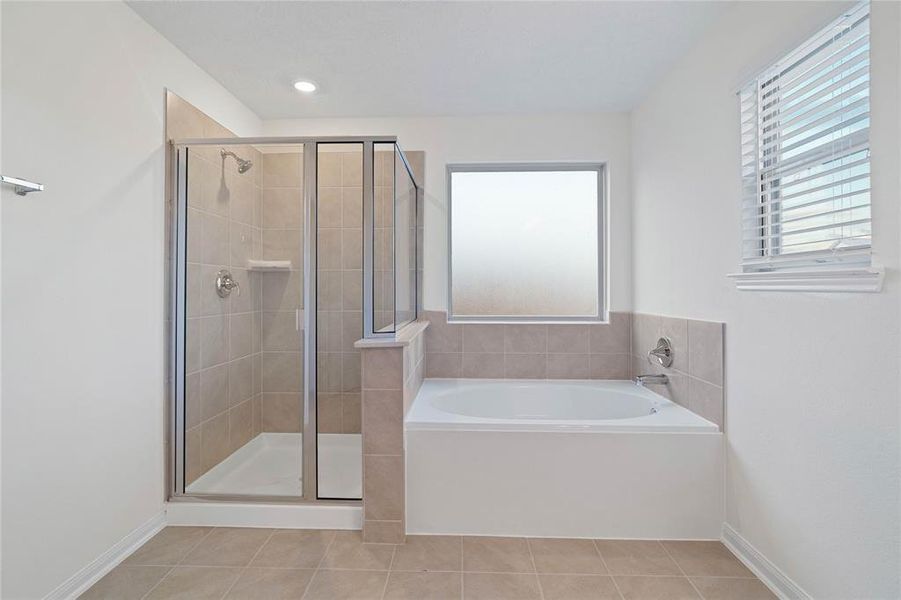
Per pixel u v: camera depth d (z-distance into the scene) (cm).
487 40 228
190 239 234
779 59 168
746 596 172
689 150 236
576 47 234
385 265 240
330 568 191
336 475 231
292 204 236
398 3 199
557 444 216
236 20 211
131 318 203
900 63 122
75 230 172
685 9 202
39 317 158
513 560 197
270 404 235
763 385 180
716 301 212
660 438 213
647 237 291
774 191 178
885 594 129
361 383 217
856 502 137
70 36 170
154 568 190
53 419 164
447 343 328
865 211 141
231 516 226
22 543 153
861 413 135
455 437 218
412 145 327
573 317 337
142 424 210
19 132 151
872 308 131
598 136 322
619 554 201
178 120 235
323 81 271
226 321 233
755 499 187
